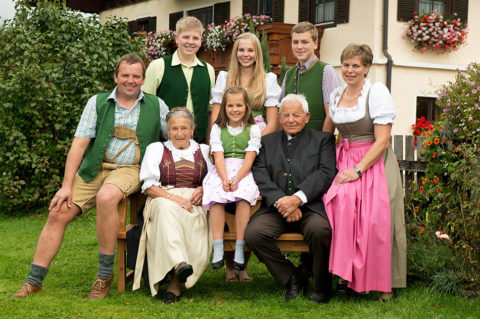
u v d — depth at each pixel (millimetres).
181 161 4090
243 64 4570
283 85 5016
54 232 3988
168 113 4176
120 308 3635
